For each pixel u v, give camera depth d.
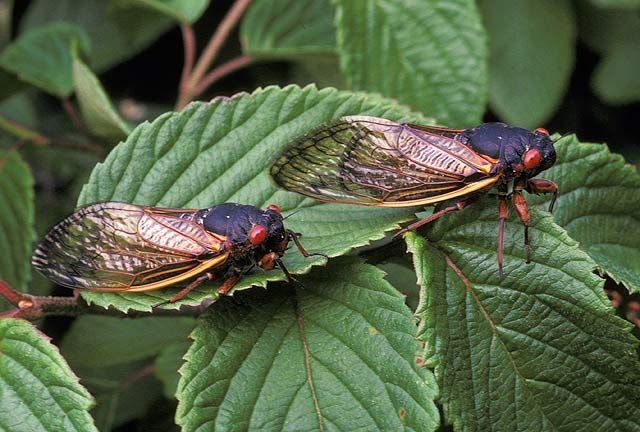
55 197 0.43
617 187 0.34
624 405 0.32
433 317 0.32
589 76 0.45
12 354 0.32
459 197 0.33
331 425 0.32
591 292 0.32
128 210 0.33
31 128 0.44
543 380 0.32
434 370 0.32
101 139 0.41
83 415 0.32
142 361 0.41
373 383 0.32
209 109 0.34
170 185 0.34
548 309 0.32
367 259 0.33
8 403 0.32
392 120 0.34
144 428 0.39
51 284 0.40
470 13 0.38
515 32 0.42
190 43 0.40
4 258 0.38
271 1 0.41
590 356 0.32
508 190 0.33
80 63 0.37
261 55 0.40
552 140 0.34
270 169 0.33
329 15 0.41
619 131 0.45
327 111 0.34
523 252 0.32
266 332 0.32
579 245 0.33
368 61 0.38
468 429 0.32
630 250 0.34
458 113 0.39
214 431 0.31
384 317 0.32
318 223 0.33
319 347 0.32
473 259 0.32
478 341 0.32
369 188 0.33
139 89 0.46
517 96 0.42
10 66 0.41
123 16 0.42
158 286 0.32
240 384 0.32
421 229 0.33
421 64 0.39
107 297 0.32
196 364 0.32
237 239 0.32
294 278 0.33
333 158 0.33
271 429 0.32
